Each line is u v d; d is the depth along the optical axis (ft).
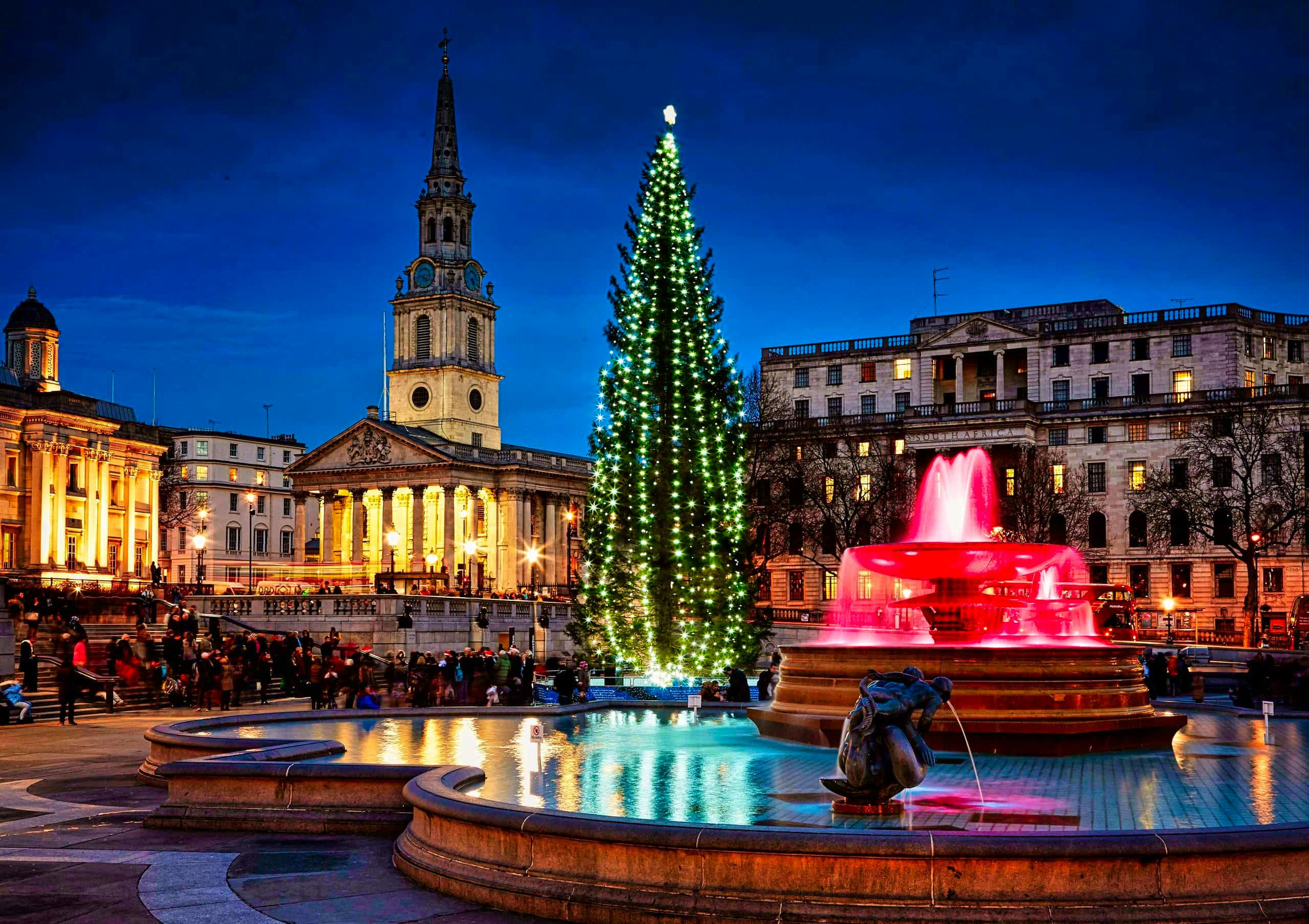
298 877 43.29
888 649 66.33
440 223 412.36
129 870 44.57
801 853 35.29
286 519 437.99
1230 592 291.17
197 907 39.37
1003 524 275.39
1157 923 33.76
